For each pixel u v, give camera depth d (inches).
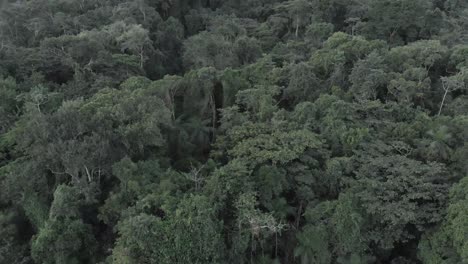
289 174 1217.4
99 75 1808.6
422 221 1045.8
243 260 1082.7
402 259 1117.1
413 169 1144.2
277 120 1386.6
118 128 1246.3
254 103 1528.1
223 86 1651.1
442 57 1756.9
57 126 1202.6
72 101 1432.1
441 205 1061.1
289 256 1157.7
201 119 1647.4
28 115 1416.1
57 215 1103.0
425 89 1561.3
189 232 986.7
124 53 2095.2
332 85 1654.8
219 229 1029.2
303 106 1432.1
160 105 1354.6
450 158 1223.5
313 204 1168.8
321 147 1279.5
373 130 1362.0
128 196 1128.8
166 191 1085.8
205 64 2050.9
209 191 1091.3
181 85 1668.3
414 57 1756.9
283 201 1152.2
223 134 1485.0
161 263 981.8
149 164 1208.8
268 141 1278.3
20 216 1270.9
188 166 1385.3
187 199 1042.7
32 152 1194.6
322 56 1775.3
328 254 1084.5
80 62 1866.4
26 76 1795.0
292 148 1251.2
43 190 1236.5
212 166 1299.2
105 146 1167.6
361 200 1098.1
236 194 1087.6
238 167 1109.7
